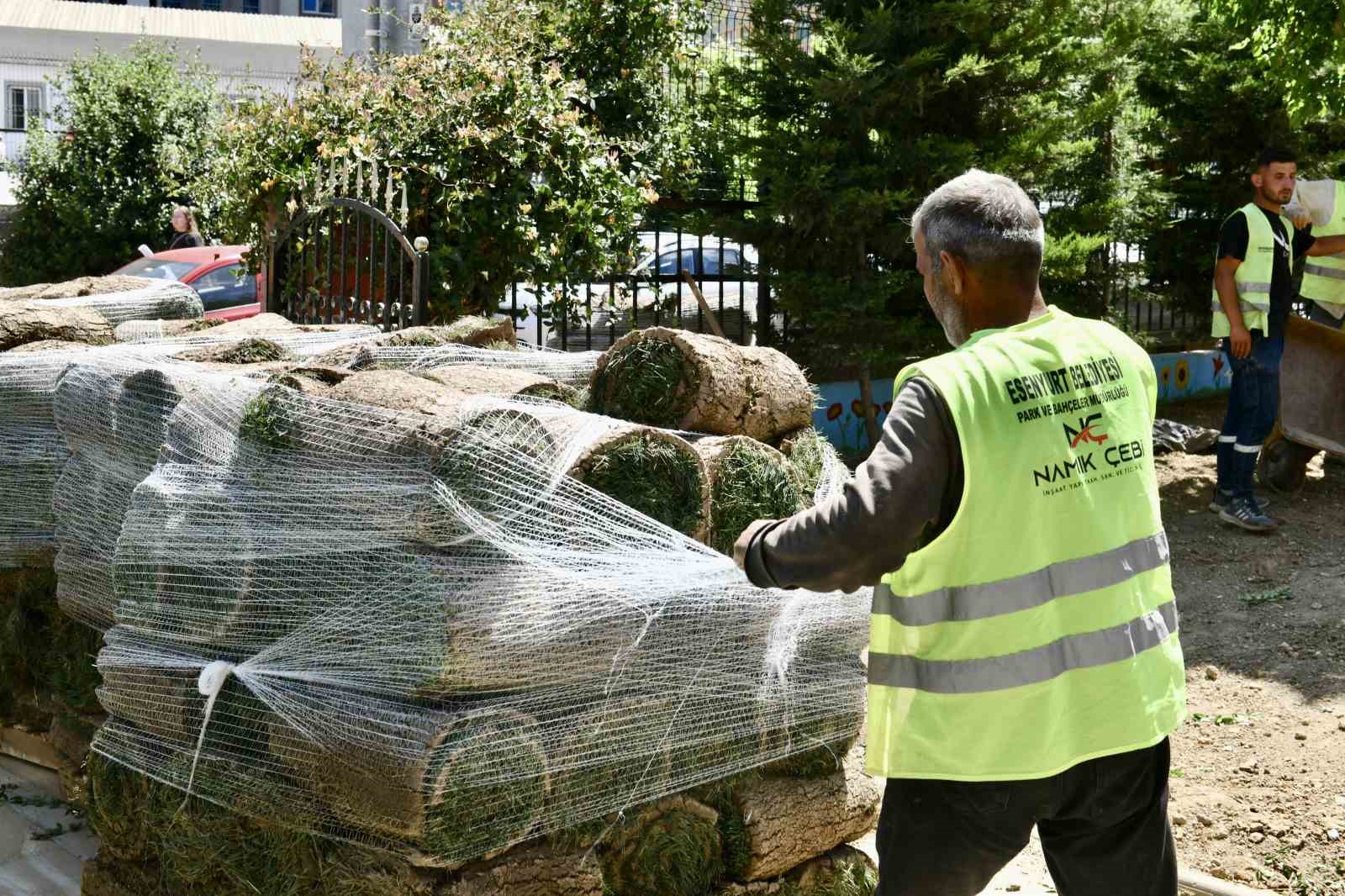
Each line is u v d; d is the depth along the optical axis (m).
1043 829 2.63
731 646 3.09
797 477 3.33
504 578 2.75
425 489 2.73
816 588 2.34
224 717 3.11
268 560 3.02
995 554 2.37
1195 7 10.43
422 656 2.70
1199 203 10.87
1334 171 10.86
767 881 3.23
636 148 9.30
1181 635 5.84
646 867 3.05
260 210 7.43
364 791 2.75
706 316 9.68
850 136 8.69
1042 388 2.43
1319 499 8.03
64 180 16.44
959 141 8.68
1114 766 2.45
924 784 2.47
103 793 3.43
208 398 3.32
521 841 2.84
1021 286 2.52
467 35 9.08
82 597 3.69
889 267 9.25
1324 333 7.63
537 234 7.07
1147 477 2.54
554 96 7.50
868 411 9.39
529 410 2.95
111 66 16.77
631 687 2.96
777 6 8.73
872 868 3.42
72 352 4.17
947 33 8.59
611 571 2.85
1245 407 7.29
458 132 6.94
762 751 3.17
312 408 3.04
